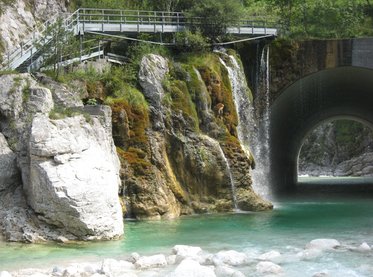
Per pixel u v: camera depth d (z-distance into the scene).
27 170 18.39
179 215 24.02
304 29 34.84
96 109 20.81
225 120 27.64
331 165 72.25
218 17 31.11
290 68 32.16
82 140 18.44
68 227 17.17
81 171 17.50
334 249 15.80
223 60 29.92
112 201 17.95
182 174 25.00
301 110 41.12
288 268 13.50
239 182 25.88
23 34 30.31
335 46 31.94
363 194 37.56
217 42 31.70
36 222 17.53
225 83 28.56
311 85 35.91
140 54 27.92
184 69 27.08
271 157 33.72
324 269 13.30
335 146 72.88
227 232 19.42
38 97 20.61
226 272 12.81
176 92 26.06
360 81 36.25
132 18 34.91
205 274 12.26
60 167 17.31
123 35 30.98
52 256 15.12
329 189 42.84
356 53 31.75
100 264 13.86
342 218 23.55
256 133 31.41
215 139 26.34
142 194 23.00
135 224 21.39
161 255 14.28
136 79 25.84
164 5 35.34
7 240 17.06
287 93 33.59
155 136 24.59
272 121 33.59
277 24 33.72
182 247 15.55
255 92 32.25
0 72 21.70
